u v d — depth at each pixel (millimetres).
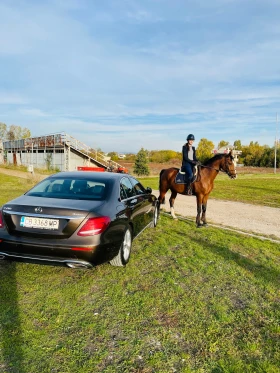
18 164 40938
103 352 2680
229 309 3525
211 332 3043
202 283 4219
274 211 11031
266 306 3633
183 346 2809
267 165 68938
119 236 4234
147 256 5250
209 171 7766
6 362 2508
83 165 31531
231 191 17547
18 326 3020
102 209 4027
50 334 2918
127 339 2881
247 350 2783
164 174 8828
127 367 2500
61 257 3691
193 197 14695
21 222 3811
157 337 2928
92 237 3693
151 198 6918
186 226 7762
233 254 5516
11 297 3605
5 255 3863
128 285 4039
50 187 4684
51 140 32219
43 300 3564
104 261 3924
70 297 3660
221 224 8383
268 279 4426
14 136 85375
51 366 2480
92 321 3160
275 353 2756
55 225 3717
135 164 37438
